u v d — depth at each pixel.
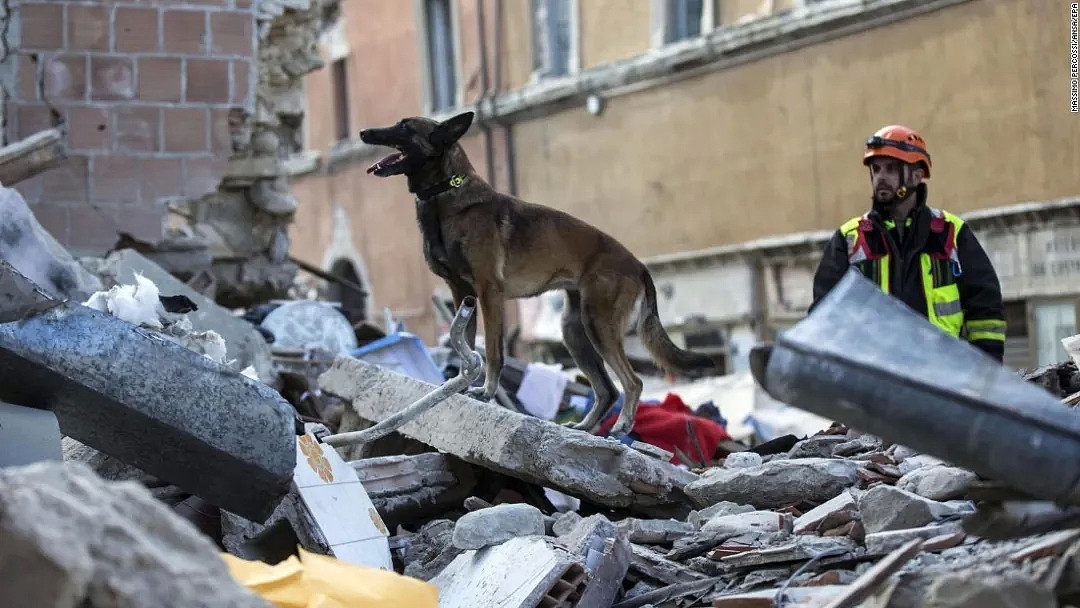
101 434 4.91
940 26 18.84
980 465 3.72
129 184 12.53
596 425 8.30
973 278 6.23
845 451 6.70
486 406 6.41
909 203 6.27
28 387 4.60
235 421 4.70
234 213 14.65
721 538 5.21
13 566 2.55
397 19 30.23
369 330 13.11
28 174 9.60
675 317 23.42
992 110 18.22
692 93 22.89
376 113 31.25
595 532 5.01
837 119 20.39
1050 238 17.52
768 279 21.73
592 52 25.14
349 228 32.25
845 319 3.99
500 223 7.94
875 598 3.78
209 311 9.84
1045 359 17.75
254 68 12.87
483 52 27.66
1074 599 3.69
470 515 5.04
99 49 12.48
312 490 5.29
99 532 2.64
